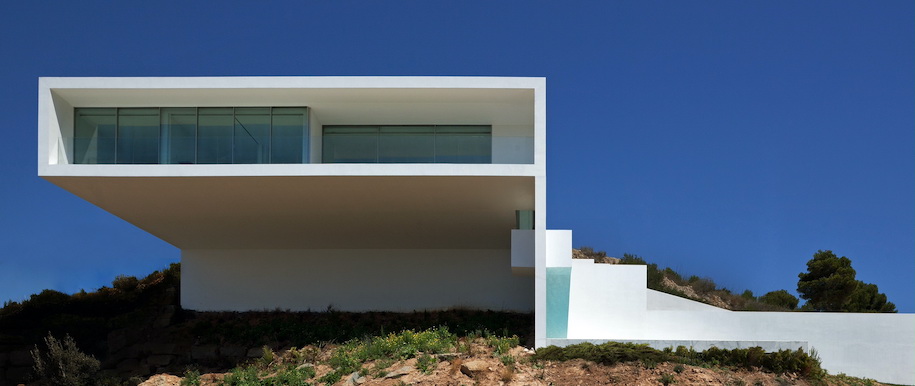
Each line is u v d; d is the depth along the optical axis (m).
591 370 16.30
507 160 18.88
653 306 22.45
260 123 20.23
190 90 19.02
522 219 20.36
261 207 20.98
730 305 26.91
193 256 24.94
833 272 30.12
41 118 18.64
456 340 19.20
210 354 21.17
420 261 24.59
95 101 19.84
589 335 20.53
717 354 17.27
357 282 24.56
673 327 20.48
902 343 19.53
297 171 18.42
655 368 16.30
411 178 18.69
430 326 22.08
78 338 21.98
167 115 20.27
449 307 24.30
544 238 18.56
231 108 20.33
